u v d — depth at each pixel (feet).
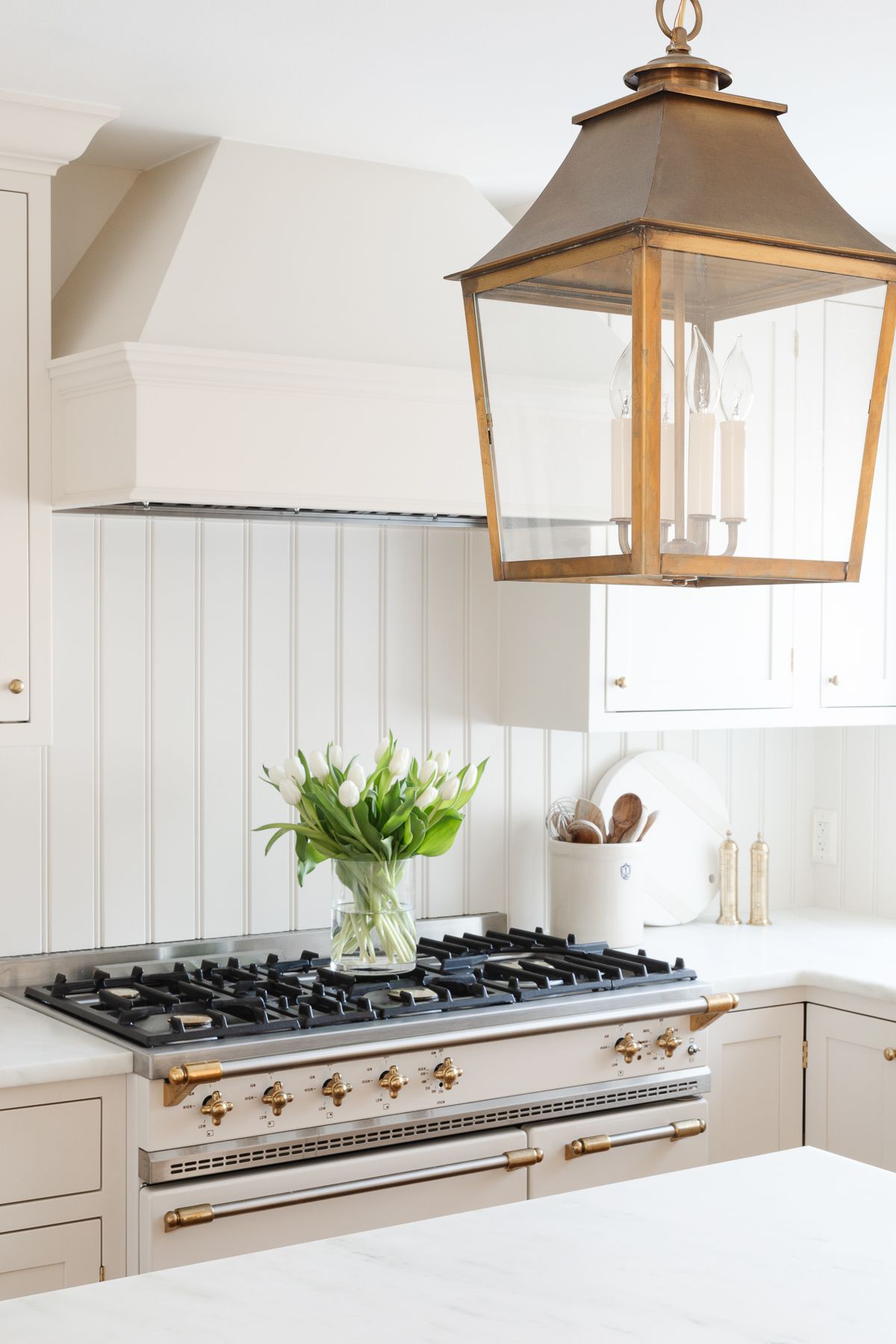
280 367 7.92
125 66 7.60
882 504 11.25
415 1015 8.23
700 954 10.46
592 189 3.69
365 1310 4.06
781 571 3.62
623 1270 4.36
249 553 9.92
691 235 3.36
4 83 7.83
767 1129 9.87
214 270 8.21
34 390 8.34
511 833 11.16
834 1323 3.97
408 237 8.96
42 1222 7.36
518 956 9.98
